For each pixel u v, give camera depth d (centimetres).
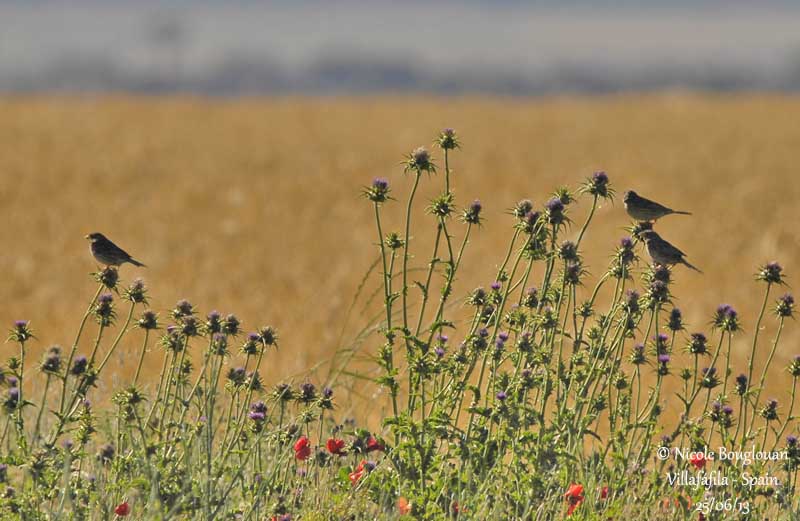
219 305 5516
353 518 2214
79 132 19025
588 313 2477
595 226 8856
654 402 2475
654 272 2442
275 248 7788
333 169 14125
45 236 8175
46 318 5181
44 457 2184
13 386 2323
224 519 2159
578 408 2391
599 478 2377
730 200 10925
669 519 2309
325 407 2395
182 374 2498
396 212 10075
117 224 9056
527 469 2336
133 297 2344
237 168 14188
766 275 2464
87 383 2267
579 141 18088
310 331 4888
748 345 4800
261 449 2431
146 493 2147
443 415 2302
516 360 2367
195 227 8950
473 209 2397
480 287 2472
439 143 2405
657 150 16538
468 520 2152
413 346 2355
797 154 15875
